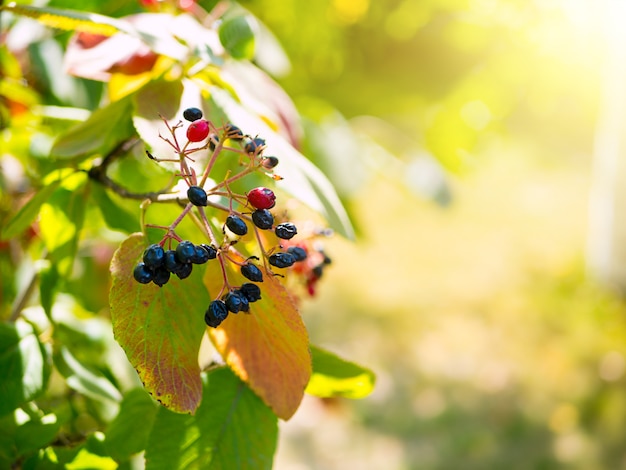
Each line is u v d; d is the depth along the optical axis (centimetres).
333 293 288
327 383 56
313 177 57
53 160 61
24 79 74
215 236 51
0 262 74
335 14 256
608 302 277
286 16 186
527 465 193
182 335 49
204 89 56
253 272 48
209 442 53
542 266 309
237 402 54
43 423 55
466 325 267
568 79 136
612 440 201
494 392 227
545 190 382
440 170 106
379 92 413
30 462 55
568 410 215
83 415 63
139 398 56
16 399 55
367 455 198
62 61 73
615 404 216
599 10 142
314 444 201
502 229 347
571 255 315
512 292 289
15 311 64
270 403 51
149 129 53
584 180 393
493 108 126
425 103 402
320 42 224
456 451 200
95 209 68
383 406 219
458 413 216
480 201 373
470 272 309
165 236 48
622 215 274
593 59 146
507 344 254
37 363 56
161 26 58
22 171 74
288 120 65
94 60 58
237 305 47
